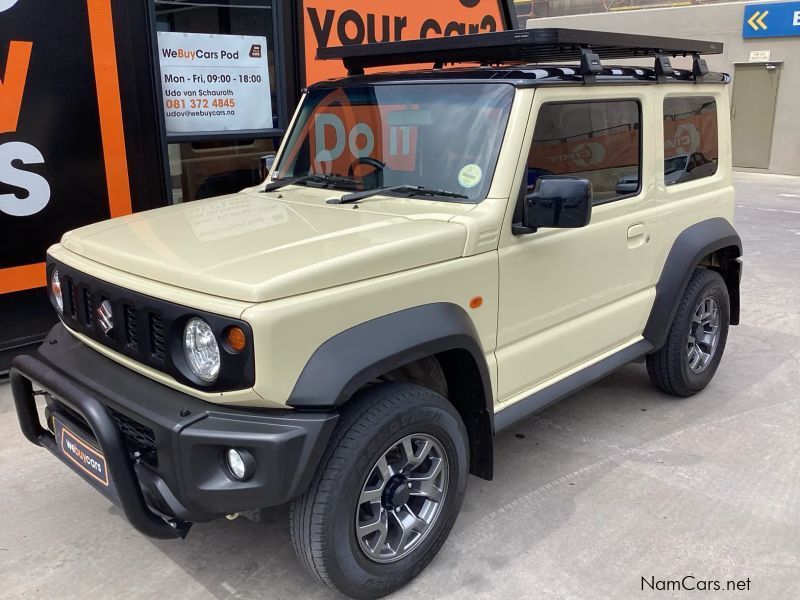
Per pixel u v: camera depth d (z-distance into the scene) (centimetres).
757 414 444
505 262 303
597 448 400
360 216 303
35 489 358
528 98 311
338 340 242
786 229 1020
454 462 289
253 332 221
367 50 377
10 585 288
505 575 295
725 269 479
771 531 324
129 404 248
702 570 298
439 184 318
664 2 2097
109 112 512
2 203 473
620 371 516
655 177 398
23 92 470
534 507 343
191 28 562
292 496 236
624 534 322
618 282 379
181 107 568
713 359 466
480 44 338
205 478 236
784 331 599
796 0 1495
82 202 511
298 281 233
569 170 340
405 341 255
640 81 377
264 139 634
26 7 462
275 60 616
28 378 279
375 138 348
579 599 281
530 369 333
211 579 293
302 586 289
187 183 594
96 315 275
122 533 323
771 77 1567
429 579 292
